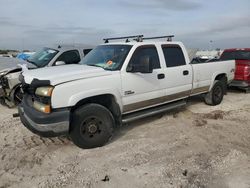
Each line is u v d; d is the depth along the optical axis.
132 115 5.80
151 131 5.92
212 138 5.45
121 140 5.45
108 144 5.25
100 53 6.15
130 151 4.90
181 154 4.75
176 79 6.50
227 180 3.92
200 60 8.30
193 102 8.53
